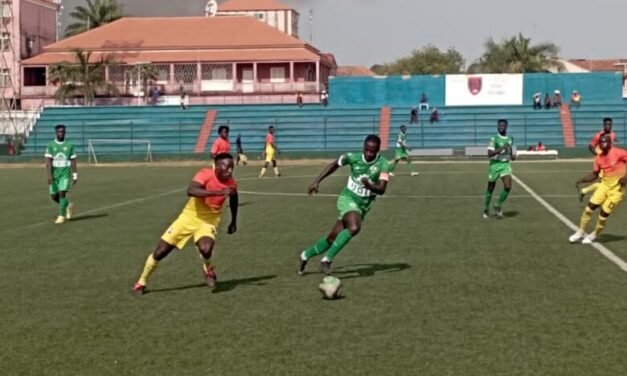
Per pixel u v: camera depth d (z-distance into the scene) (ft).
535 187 93.61
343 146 192.13
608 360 22.79
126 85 240.53
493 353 23.59
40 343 25.31
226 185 33.09
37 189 98.73
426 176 117.39
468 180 107.65
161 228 56.85
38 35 279.28
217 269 38.91
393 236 50.72
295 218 62.39
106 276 37.40
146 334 26.27
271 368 22.35
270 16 327.06
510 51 304.09
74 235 53.21
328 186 98.07
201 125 198.49
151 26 255.70
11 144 186.80
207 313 29.22
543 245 46.34
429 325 27.02
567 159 169.89
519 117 195.72
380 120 197.26
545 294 32.07
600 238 49.42
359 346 24.48
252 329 26.73
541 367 22.21
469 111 199.82
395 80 207.10
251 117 200.34
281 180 111.65
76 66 235.61
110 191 92.84
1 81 238.89
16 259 42.91
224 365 22.68
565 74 203.10
